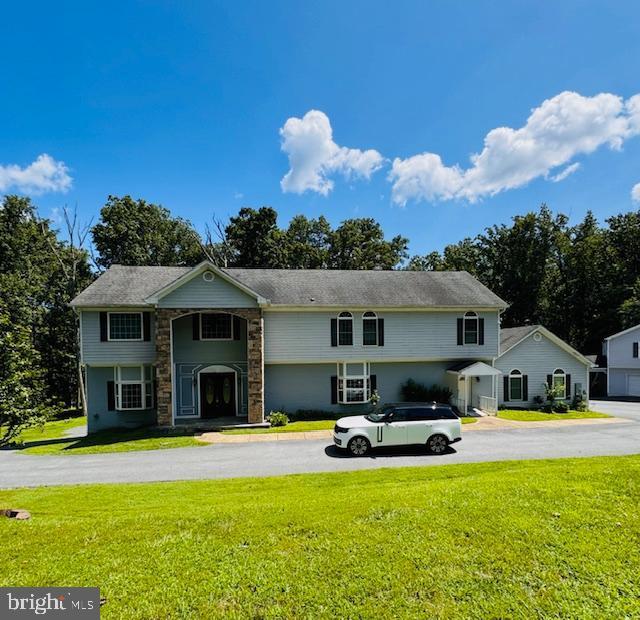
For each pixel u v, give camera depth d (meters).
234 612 4.29
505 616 4.23
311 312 21.14
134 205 39.47
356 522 6.41
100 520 6.83
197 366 20.50
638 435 16.58
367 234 45.81
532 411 22.31
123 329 19.44
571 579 4.85
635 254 40.59
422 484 8.78
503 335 26.81
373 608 4.35
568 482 8.08
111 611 4.30
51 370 33.38
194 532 6.17
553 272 42.00
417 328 22.00
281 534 6.04
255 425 18.55
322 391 21.69
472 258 45.41
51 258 35.47
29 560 5.32
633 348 33.59
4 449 16.09
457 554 5.38
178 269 22.81
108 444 16.08
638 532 5.94
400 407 13.94
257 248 39.28
